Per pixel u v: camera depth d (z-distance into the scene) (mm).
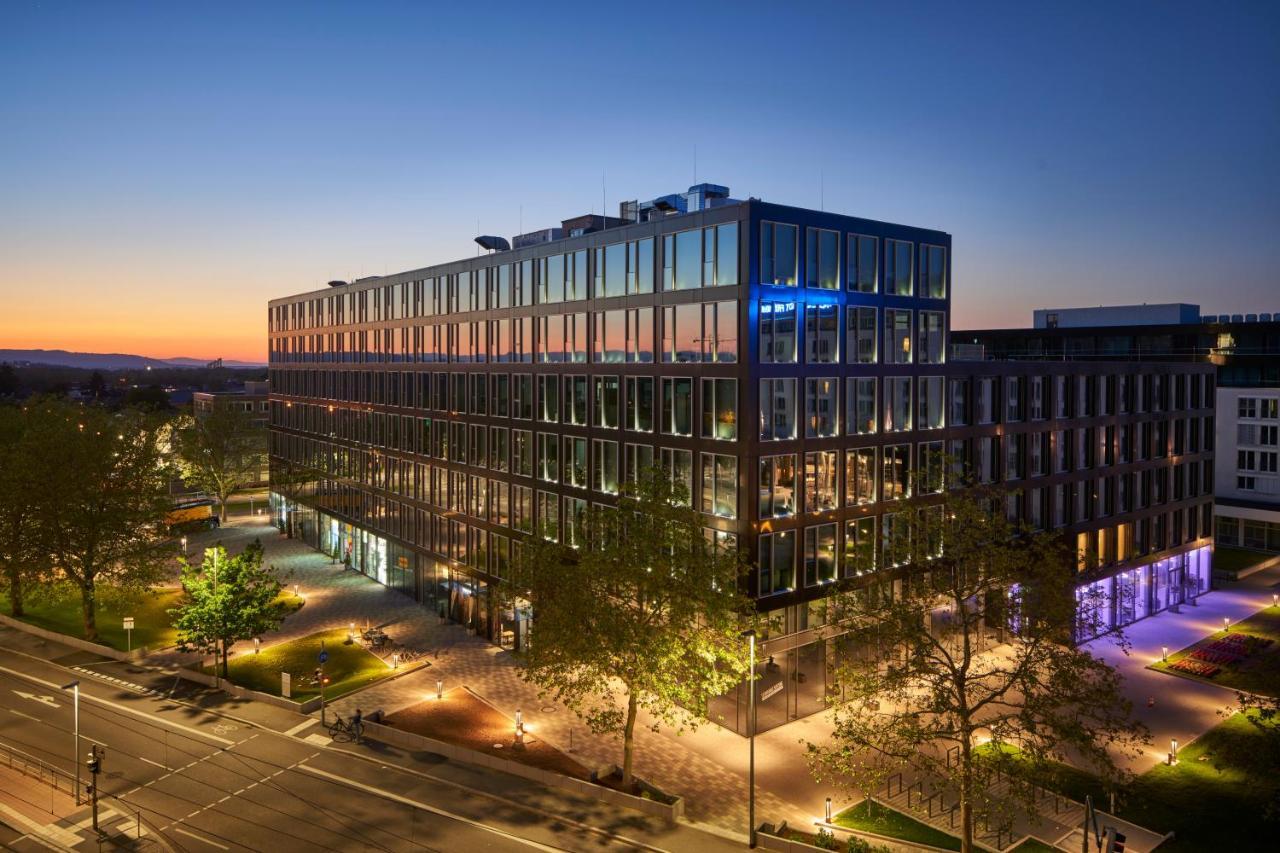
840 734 31734
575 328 53188
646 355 47750
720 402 43188
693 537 36969
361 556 79000
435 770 38844
